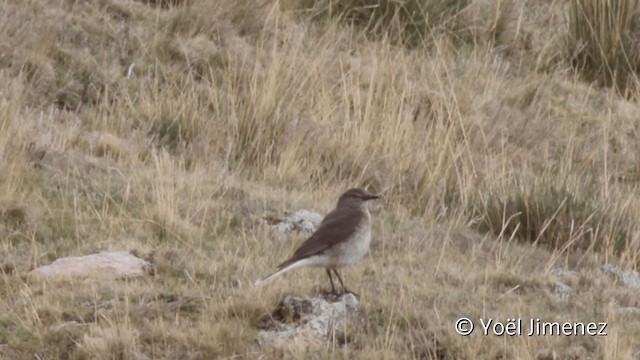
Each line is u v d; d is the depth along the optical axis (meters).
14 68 15.77
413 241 13.53
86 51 16.67
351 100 17.34
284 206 13.88
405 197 15.36
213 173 14.68
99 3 17.86
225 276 11.70
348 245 10.84
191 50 17.52
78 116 15.58
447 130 17.30
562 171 16.20
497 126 18.11
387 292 11.81
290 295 11.20
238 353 10.33
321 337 10.68
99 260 11.70
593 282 13.15
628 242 14.80
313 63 17.22
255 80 16.38
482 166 16.69
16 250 12.00
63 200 13.00
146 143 15.20
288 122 16.08
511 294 12.36
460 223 14.88
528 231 14.94
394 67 18.39
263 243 12.79
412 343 10.69
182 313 10.91
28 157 13.84
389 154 15.88
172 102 16.03
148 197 13.55
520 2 22.53
